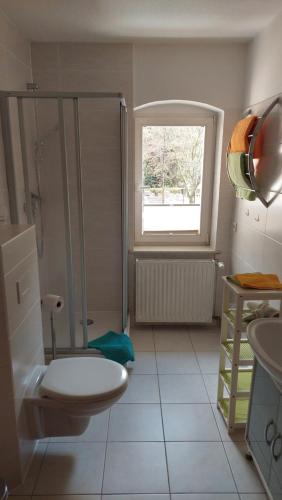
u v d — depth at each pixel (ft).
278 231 6.89
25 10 7.00
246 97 8.95
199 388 7.68
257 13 7.08
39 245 9.50
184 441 6.22
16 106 7.84
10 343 4.81
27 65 8.72
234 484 5.40
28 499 5.15
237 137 7.70
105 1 6.57
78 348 8.45
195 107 9.78
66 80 9.07
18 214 7.76
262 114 7.43
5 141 7.19
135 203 10.36
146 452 5.98
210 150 10.08
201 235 10.73
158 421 6.70
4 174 7.30
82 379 5.62
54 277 10.14
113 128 9.39
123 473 5.58
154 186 10.33
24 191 8.21
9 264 4.79
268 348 4.90
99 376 5.70
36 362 6.12
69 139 9.37
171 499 5.15
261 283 6.02
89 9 6.94
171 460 5.82
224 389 7.52
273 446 4.82
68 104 9.13
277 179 6.85
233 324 6.12
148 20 7.48
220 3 6.66
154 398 7.36
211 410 7.01
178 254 10.25
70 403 5.24
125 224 8.87
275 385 4.74
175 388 7.68
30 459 5.71
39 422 5.68
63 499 5.15
